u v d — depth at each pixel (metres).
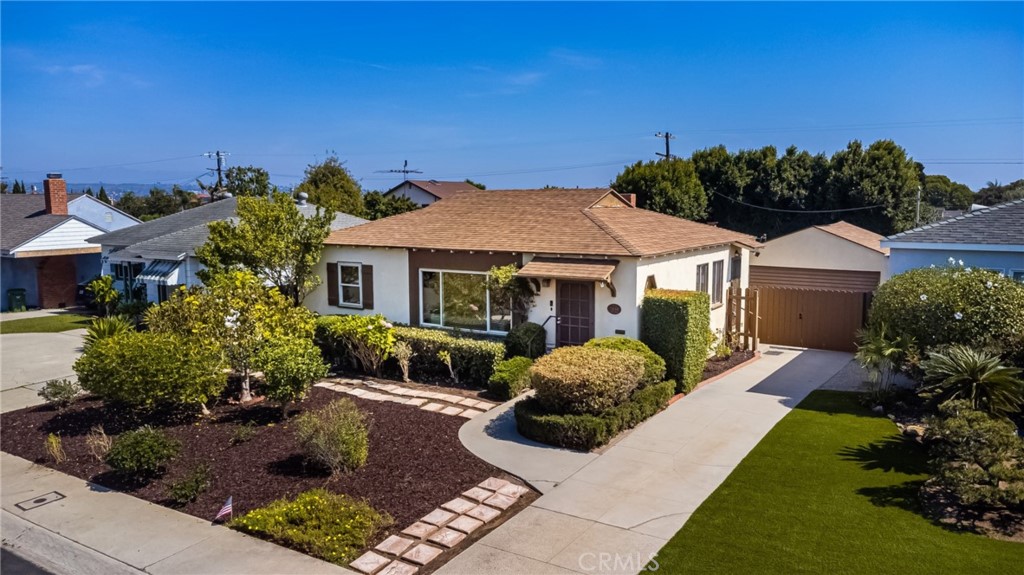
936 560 8.20
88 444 12.98
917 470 11.25
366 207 43.75
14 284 34.69
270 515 9.66
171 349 14.23
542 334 17.94
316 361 14.59
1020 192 72.19
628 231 19.12
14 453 13.17
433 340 17.58
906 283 15.52
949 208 76.12
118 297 28.81
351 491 10.76
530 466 11.74
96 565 8.99
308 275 22.03
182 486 10.61
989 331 13.85
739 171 49.59
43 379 18.91
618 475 11.34
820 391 16.81
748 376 18.55
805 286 26.41
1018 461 9.72
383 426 13.79
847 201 47.53
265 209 20.44
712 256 22.03
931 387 13.38
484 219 21.55
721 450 12.48
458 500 10.44
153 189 70.31
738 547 8.73
